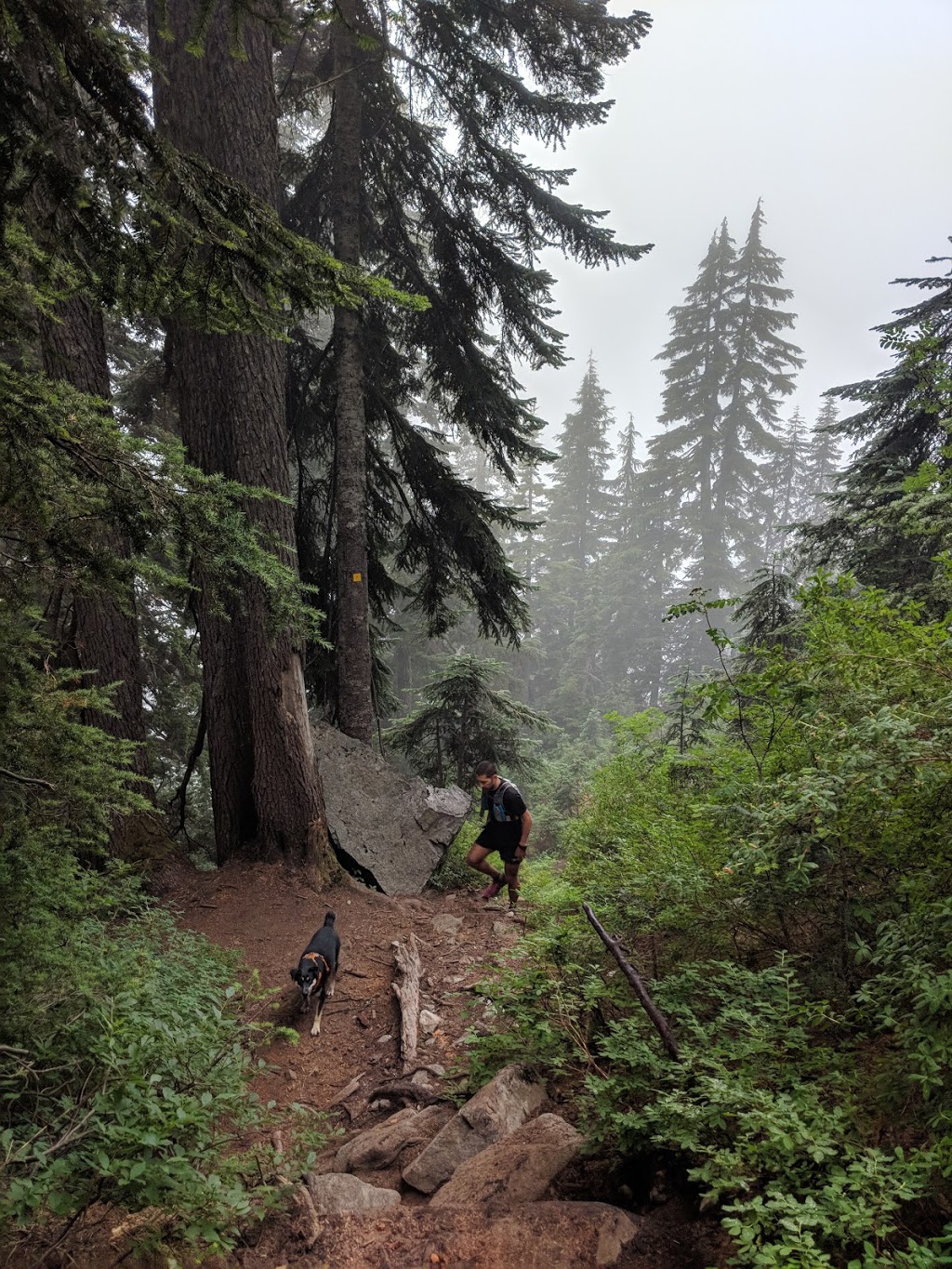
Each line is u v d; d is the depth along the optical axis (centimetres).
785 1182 244
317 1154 412
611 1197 310
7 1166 247
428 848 925
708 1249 261
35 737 342
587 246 1125
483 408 1146
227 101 816
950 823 296
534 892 788
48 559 321
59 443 298
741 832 427
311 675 1227
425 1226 297
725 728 750
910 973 266
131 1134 250
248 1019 585
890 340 407
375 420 1252
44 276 296
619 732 947
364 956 705
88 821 387
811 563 1090
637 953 470
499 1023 495
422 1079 483
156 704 1354
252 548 353
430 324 1162
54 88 253
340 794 938
